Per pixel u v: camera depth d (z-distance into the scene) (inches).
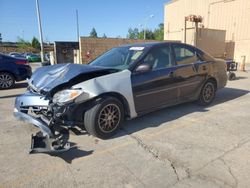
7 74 337.7
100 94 140.5
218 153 127.6
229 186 98.7
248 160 119.7
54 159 123.6
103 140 146.6
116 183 102.4
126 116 161.6
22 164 118.9
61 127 132.4
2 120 186.1
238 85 350.0
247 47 915.4
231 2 952.9
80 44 569.0
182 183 101.4
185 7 1157.7
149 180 104.1
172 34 1258.0
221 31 822.5
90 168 114.7
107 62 180.4
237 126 168.9
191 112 203.6
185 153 128.2
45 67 171.5
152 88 168.2
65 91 132.3
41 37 743.7
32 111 142.8
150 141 144.5
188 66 196.7
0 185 101.8
